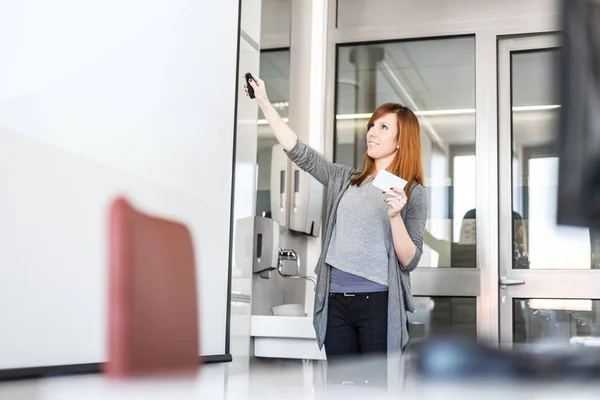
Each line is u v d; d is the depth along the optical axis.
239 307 2.68
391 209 2.21
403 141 2.40
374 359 0.38
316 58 3.94
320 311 2.34
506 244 3.90
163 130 1.95
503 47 4.03
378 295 2.27
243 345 2.71
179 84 2.05
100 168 1.61
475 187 3.95
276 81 3.70
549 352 0.30
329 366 0.38
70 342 1.46
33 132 1.38
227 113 2.39
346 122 4.16
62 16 1.48
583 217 0.30
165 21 1.95
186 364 0.44
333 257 2.32
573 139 0.30
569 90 0.31
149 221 1.80
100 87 1.63
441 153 4.02
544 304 3.82
